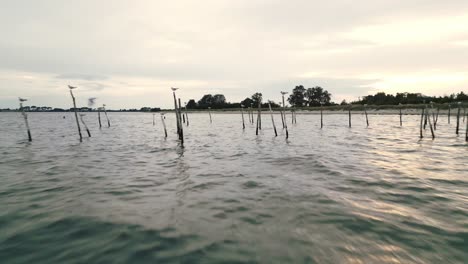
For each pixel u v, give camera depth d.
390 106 70.94
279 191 8.97
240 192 8.98
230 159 15.52
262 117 78.81
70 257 5.02
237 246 5.36
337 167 12.39
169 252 5.18
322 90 123.69
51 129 44.38
